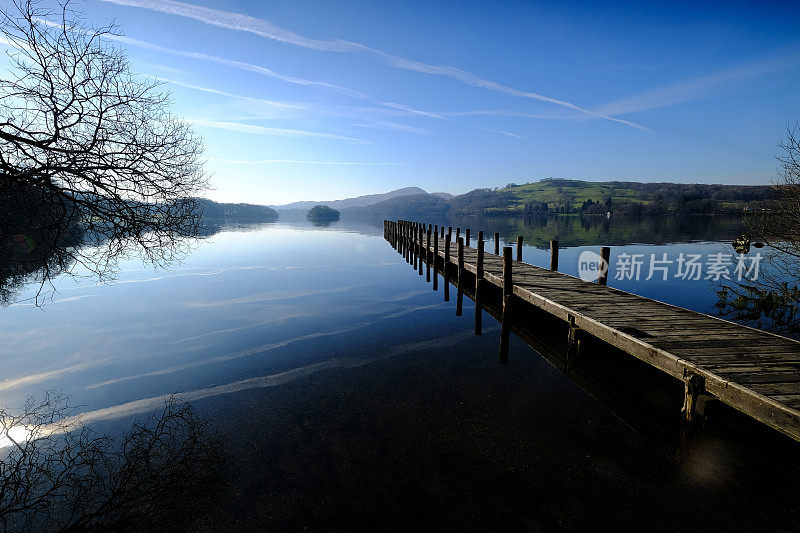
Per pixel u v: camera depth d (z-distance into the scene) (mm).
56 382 7668
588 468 4820
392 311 12883
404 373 7766
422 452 5230
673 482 4535
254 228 72625
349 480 4711
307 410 6410
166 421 6105
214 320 12203
